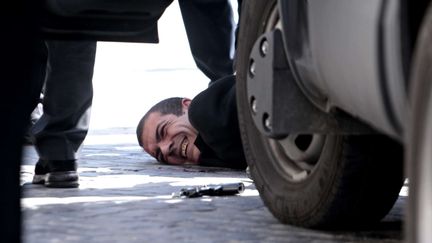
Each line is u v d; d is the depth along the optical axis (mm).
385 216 4555
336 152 4074
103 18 4586
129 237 4219
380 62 3068
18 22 2922
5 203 2959
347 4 3264
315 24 3537
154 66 17438
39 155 5844
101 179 6207
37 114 7508
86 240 4148
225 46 7168
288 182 4418
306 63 3684
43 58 5891
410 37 3008
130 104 12125
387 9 3016
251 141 4582
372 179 4105
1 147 2943
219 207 5004
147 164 7109
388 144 4020
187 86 13969
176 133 7000
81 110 5797
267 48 3904
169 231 4355
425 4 3008
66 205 5086
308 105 3865
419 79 2744
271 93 3871
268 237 4223
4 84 2928
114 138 9102
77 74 5746
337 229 4348
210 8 7109
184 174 6473
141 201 5230
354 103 3375
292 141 4277
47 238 4188
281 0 3742
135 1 4527
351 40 3236
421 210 2729
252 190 5641
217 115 6543
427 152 2717
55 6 4438
